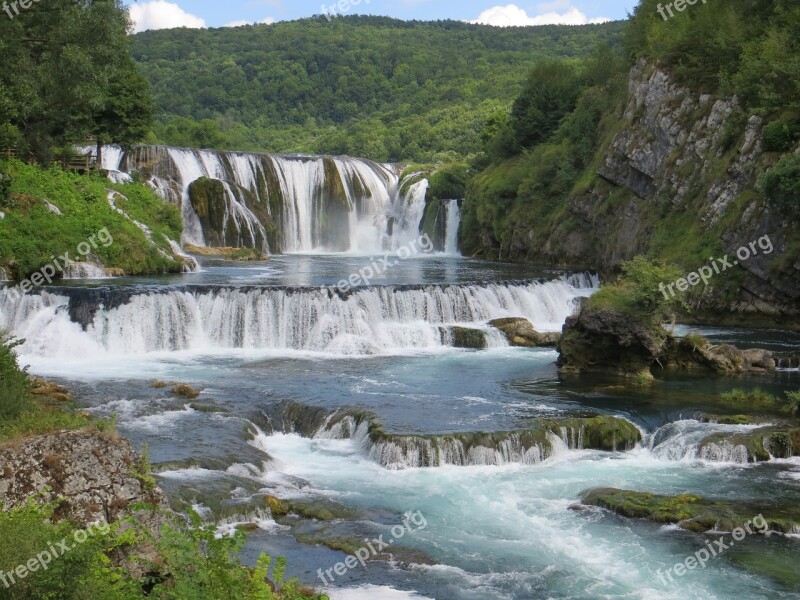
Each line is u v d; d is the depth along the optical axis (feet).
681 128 187.11
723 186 169.37
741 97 172.76
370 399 102.83
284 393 105.70
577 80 271.28
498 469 86.12
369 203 286.25
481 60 568.41
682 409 101.24
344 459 87.92
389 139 445.37
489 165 278.46
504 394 107.96
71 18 136.87
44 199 178.09
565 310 164.76
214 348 136.36
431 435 87.15
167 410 96.68
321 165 275.18
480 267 215.10
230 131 470.39
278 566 46.78
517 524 72.33
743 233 160.04
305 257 240.73
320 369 121.70
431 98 502.38
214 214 238.68
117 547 47.80
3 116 144.25
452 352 137.90
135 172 230.48
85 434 52.34
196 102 502.38
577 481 82.64
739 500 76.79
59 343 128.98
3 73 141.08
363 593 59.77
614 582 62.39
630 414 99.45
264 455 85.40
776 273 154.92
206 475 77.77
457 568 64.13
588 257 219.20
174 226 212.02
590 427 93.86
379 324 141.90
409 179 293.02
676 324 163.02
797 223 152.66
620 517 73.82
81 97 149.69
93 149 246.47
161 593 44.32
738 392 107.86
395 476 83.35
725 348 125.59
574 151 236.43
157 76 526.16
